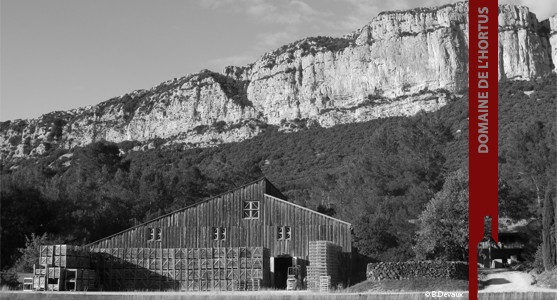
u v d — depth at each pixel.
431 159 78.19
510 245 70.62
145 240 62.84
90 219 86.00
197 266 59.16
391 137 91.44
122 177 116.75
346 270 60.06
